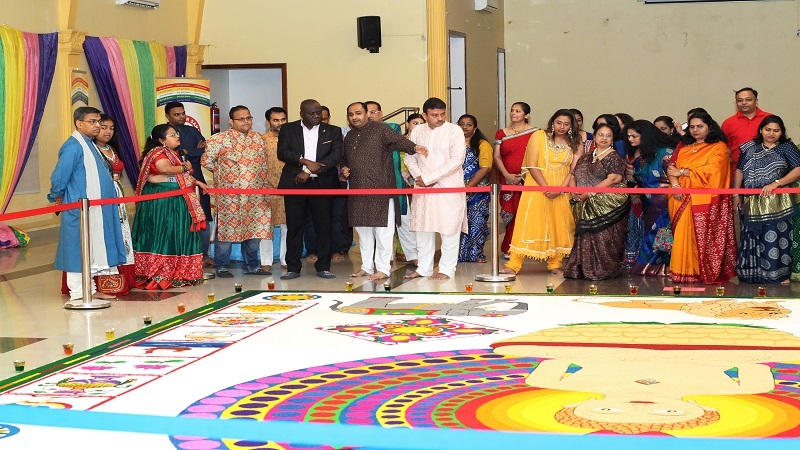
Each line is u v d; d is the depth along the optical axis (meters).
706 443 2.74
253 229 9.05
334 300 7.64
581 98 16.86
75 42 12.18
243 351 5.89
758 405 4.60
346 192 8.69
